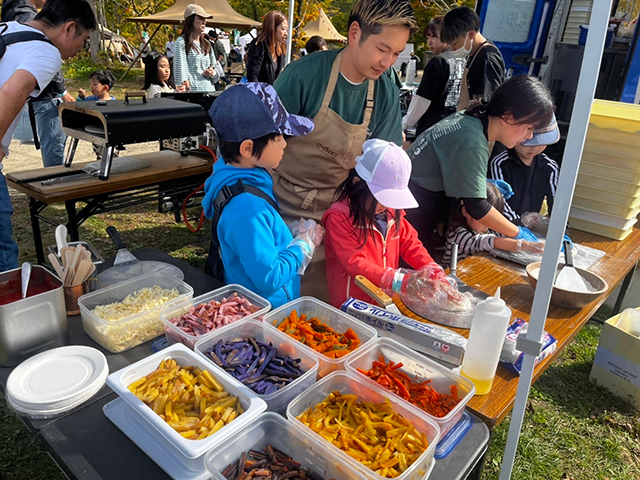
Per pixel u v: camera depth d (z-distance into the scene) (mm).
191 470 937
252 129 1480
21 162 5824
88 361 1201
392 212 1895
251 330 1309
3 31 2039
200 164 3383
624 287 3162
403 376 1197
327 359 1172
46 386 1113
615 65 4094
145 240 4246
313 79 1896
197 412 1019
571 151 939
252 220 1473
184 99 3543
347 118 1990
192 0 10977
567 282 1780
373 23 1643
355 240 1781
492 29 4777
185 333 1249
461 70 3326
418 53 15727
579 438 2342
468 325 1530
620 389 2613
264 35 4914
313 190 2090
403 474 876
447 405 1117
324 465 940
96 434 1039
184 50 5855
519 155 2514
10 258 2533
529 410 2492
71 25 2211
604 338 2639
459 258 2250
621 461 2232
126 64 17609
